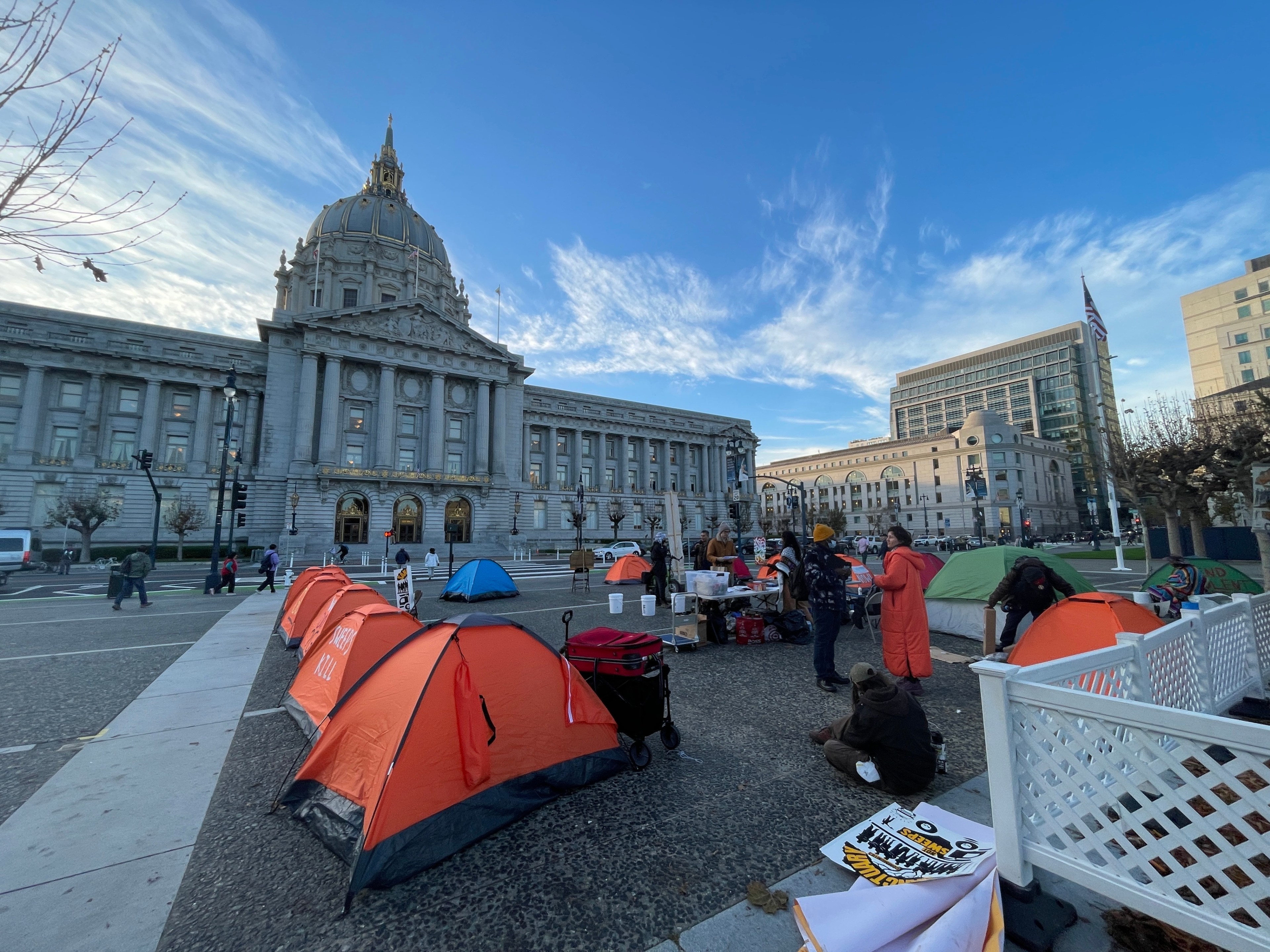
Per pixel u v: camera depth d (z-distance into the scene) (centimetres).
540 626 1052
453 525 5038
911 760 355
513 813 338
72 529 3853
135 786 399
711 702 581
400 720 331
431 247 7369
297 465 4422
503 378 5562
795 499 3472
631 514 6625
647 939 236
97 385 4328
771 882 274
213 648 892
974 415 7750
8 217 323
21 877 285
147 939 240
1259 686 534
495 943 236
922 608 565
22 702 593
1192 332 6234
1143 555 3130
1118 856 258
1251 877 188
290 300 6388
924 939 211
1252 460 1338
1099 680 329
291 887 280
